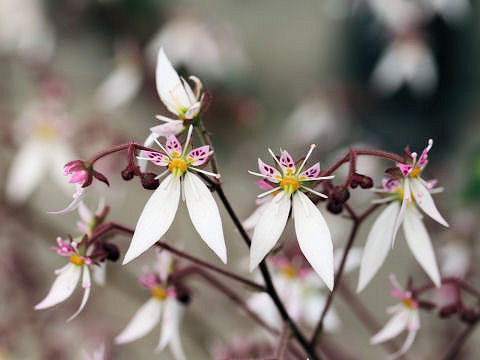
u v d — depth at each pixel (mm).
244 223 177
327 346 229
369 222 332
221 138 387
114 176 266
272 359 179
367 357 292
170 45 345
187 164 165
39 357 281
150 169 249
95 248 173
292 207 166
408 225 174
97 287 305
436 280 173
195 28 349
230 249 291
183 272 194
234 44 366
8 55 368
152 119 407
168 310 195
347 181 166
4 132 286
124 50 352
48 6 394
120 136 283
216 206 163
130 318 315
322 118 399
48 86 300
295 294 215
